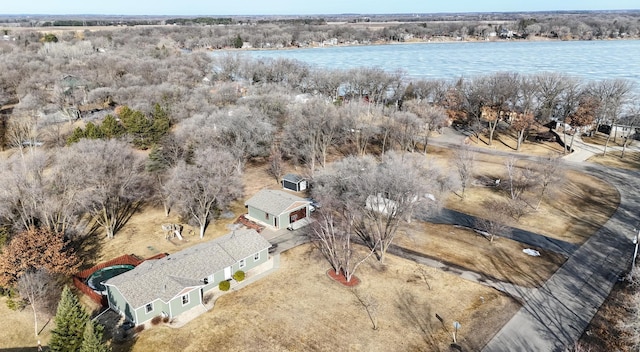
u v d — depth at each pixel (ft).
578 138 286.25
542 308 116.47
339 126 238.48
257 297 121.80
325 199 171.63
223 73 409.28
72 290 126.11
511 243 153.17
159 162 189.78
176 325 110.32
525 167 226.58
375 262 140.36
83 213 170.81
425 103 311.27
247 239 139.23
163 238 156.87
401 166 159.02
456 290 124.98
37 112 268.41
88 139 181.78
